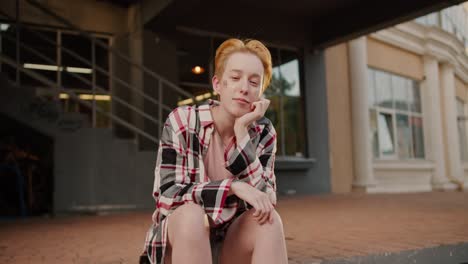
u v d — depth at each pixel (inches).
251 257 59.5
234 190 57.5
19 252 118.3
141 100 311.3
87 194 243.6
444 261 111.4
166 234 56.7
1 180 264.1
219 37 345.4
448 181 530.0
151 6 300.4
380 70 478.0
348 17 351.6
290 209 237.5
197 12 327.0
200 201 56.9
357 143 422.3
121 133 322.3
